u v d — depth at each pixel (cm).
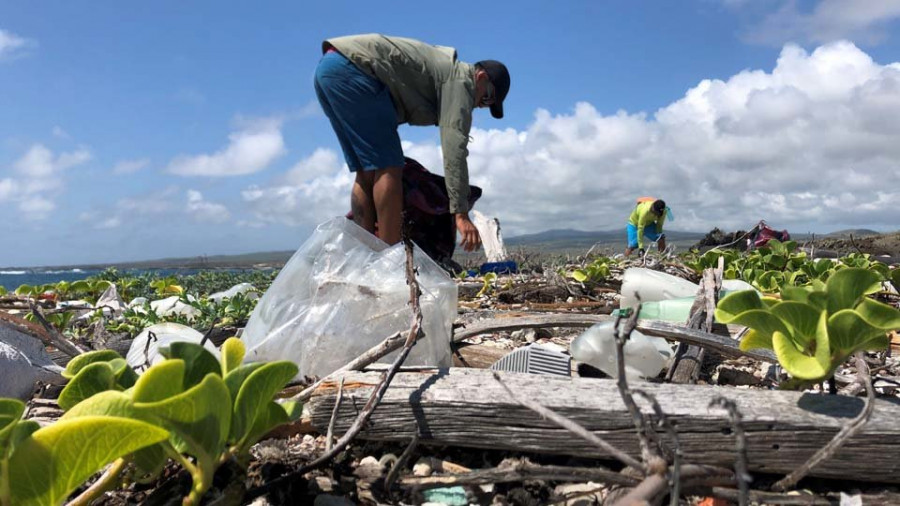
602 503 148
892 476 145
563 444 160
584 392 167
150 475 144
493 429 165
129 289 668
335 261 264
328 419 177
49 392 253
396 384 178
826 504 135
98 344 347
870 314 146
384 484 150
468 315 384
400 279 255
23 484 106
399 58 439
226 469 159
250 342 261
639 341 229
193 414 116
